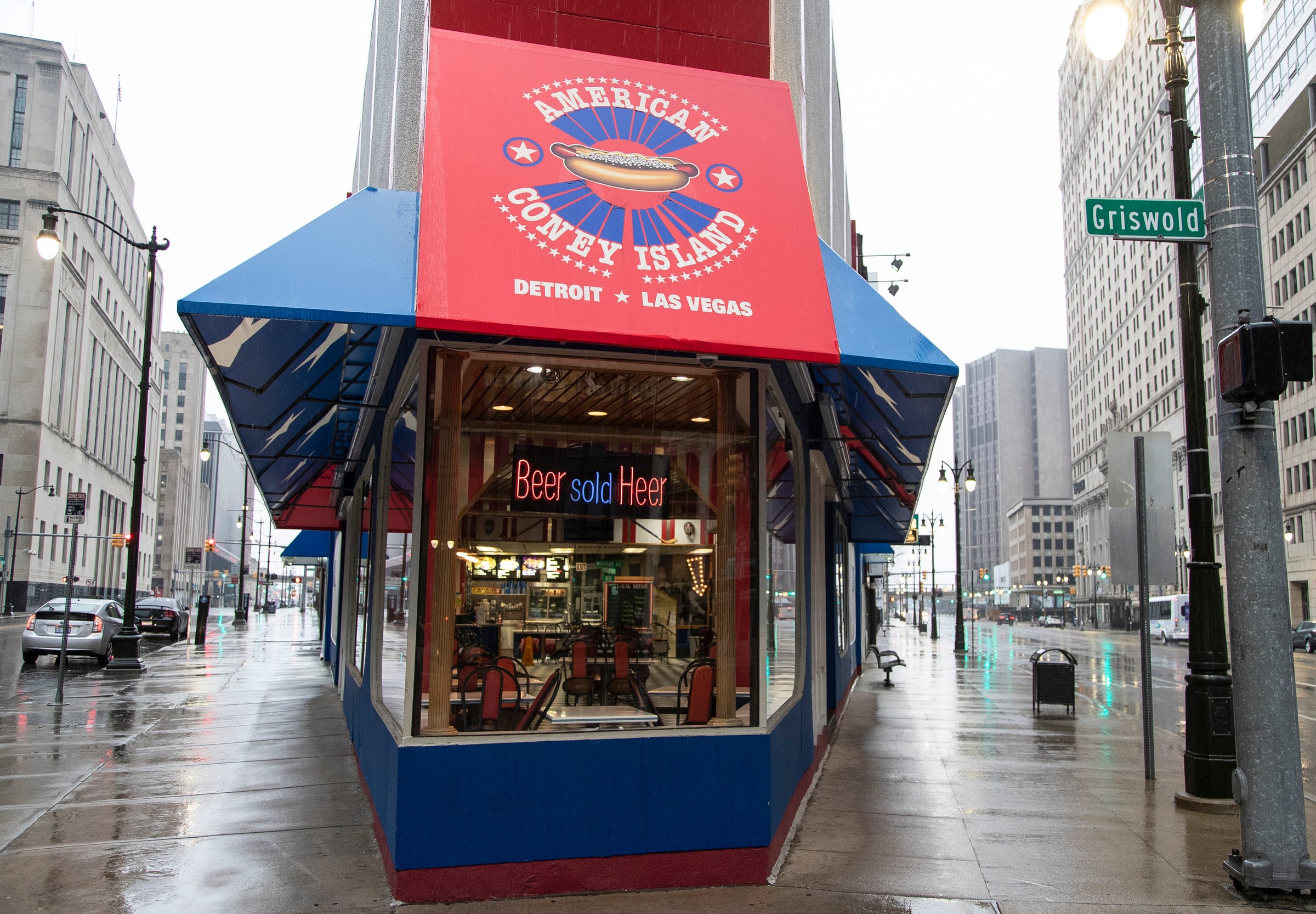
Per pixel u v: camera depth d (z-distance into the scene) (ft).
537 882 18.83
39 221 240.73
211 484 562.66
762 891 19.65
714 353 19.43
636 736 19.65
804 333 20.16
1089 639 202.69
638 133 21.75
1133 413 350.02
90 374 282.15
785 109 23.62
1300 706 60.39
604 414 21.16
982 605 592.19
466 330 17.97
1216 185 21.95
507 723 19.79
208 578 512.63
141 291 350.64
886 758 36.73
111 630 81.10
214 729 42.47
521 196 19.89
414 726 18.95
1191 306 31.19
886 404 27.71
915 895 19.54
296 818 25.70
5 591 209.97
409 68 24.94
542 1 23.65
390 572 23.79
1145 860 22.30
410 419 21.44
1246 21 23.26
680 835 19.72
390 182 27.50
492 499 20.20
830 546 45.73
